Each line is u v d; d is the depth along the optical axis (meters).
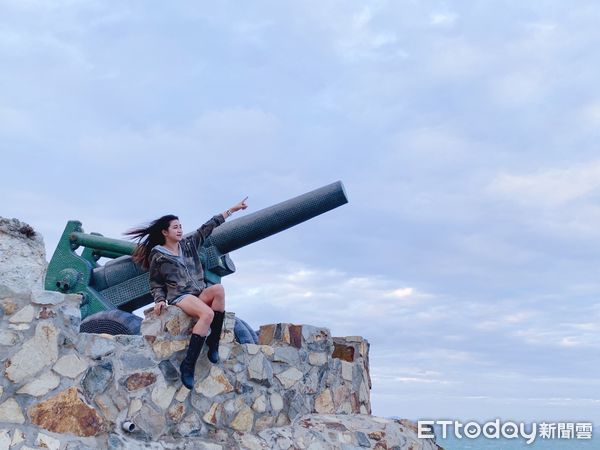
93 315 9.39
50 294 6.08
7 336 5.79
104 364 6.32
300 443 7.67
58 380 5.98
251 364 7.62
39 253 6.35
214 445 6.92
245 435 7.32
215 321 6.99
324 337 8.86
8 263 6.08
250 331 9.54
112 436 6.19
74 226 11.02
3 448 5.53
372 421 8.91
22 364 5.81
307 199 10.61
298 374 8.29
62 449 5.82
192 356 6.71
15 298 5.89
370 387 9.95
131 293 10.77
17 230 6.20
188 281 6.99
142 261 7.25
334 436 8.05
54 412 5.89
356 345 9.69
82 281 10.77
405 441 8.76
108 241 10.78
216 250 10.59
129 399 6.42
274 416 7.78
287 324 8.32
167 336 6.83
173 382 6.78
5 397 5.69
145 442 6.41
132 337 6.59
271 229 10.62
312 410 8.47
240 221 10.66
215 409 7.12
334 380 8.95
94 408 6.15
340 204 10.70
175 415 6.74
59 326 6.08
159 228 7.07
